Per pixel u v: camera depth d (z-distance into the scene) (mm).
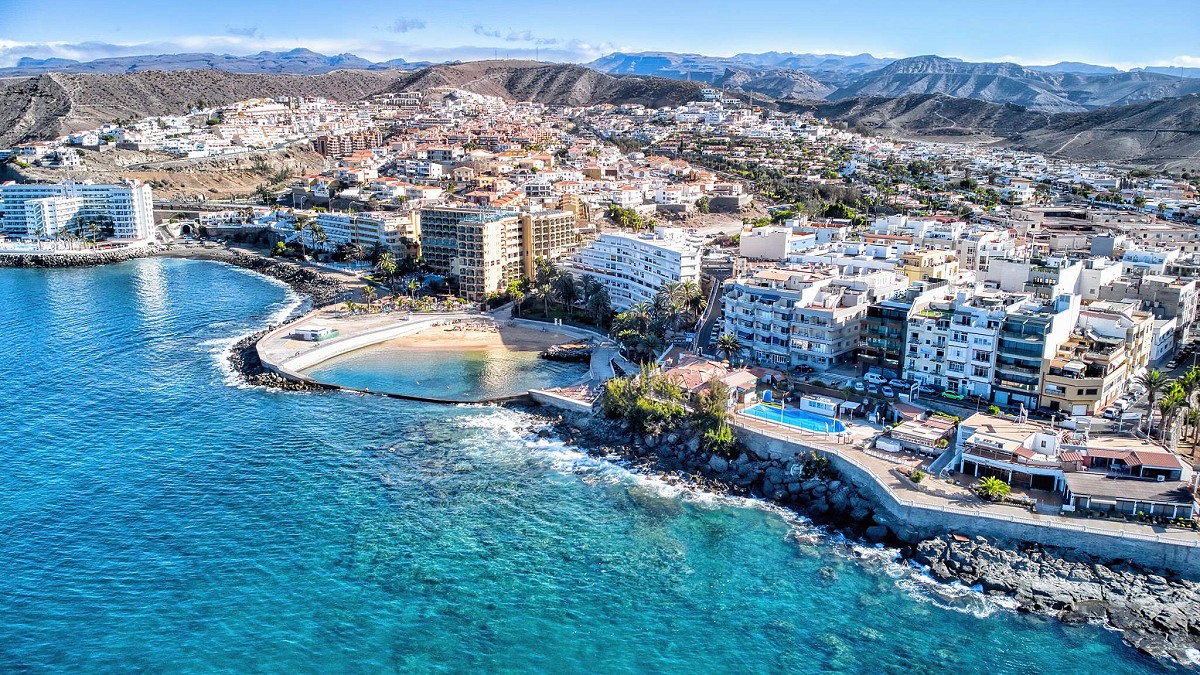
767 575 127375
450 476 157750
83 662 107125
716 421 164375
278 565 127750
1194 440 151125
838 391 178875
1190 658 107812
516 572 127312
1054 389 164375
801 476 151500
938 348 178125
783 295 199625
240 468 159625
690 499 150500
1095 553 125125
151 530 136875
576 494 151750
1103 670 106500
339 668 107125
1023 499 134250
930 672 106875
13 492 149000
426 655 109688
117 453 166125
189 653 109062
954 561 126938
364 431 179000
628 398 178375
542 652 110562
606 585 124625
